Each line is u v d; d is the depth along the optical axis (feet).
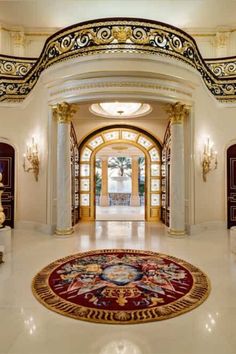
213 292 11.10
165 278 12.57
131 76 19.26
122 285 11.72
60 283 11.94
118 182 64.08
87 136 30.42
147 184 30.48
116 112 25.96
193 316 9.23
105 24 18.79
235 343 7.79
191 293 10.96
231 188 24.61
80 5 27.17
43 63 22.20
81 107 23.57
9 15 28.89
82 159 30.83
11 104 24.82
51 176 22.20
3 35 30.76
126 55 18.61
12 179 24.95
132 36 18.75
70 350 7.45
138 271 13.50
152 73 19.06
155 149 30.60
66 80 20.26
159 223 28.60
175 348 7.55
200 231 22.91
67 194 21.45
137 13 28.25
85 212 30.60
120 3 26.68
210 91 23.73
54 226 22.35
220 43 31.04
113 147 43.96
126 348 7.55
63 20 29.66
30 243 19.26
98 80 19.43
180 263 14.78
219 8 27.58
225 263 14.82
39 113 23.25
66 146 21.31
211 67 24.72
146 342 7.83
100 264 14.57
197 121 22.35
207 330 8.43
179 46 19.99
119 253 16.74
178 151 21.24
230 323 8.81
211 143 23.50
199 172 22.85
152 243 19.38
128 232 23.53
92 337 8.06
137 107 24.95
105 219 31.40
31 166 24.04
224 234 22.29
